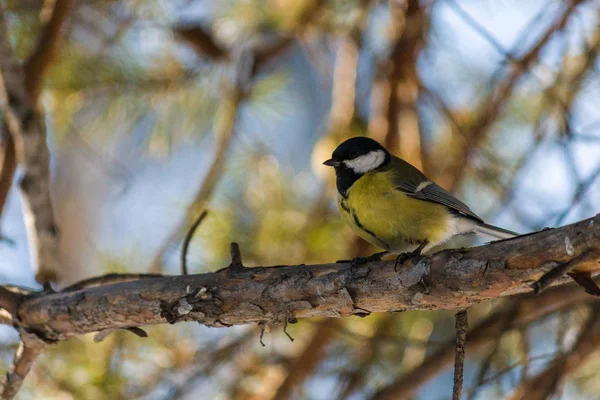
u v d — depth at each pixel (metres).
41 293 7.26
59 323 7.09
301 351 10.70
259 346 11.08
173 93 11.13
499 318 9.91
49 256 8.30
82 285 7.36
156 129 11.33
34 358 7.45
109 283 7.58
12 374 7.52
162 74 11.02
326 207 11.08
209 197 10.67
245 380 10.90
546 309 9.69
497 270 5.64
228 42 11.10
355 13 11.00
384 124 10.95
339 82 11.20
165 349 10.64
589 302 9.63
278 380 10.69
